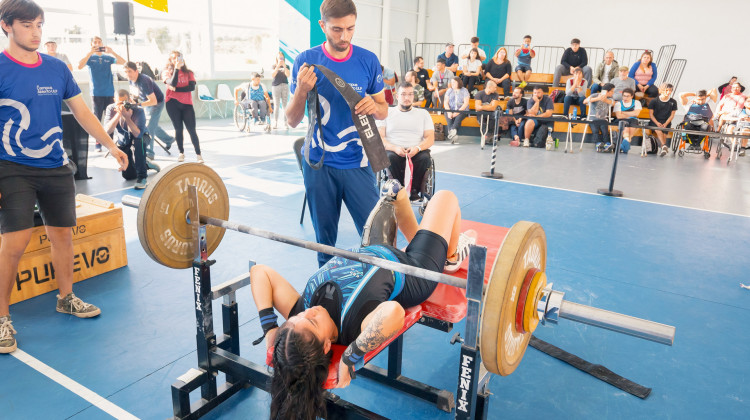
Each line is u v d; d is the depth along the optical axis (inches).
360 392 90.7
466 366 59.2
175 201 76.2
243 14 498.9
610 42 550.0
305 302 71.1
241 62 511.8
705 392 91.7
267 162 278.5
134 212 183.0
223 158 286.4
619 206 213.2
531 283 55.3
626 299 126.6
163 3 428.1
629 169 297.6
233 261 143.9
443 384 93.0
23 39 90.0
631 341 108.5
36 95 93.8
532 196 226.1
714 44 506.3
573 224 186.5
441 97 406.3
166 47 442.0
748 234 180.2
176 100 251.8
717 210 211.2
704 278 140.7
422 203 179.8
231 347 88.7
